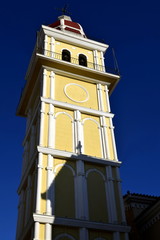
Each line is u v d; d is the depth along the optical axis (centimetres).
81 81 3147
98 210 2267
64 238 2009
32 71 3112
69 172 2391
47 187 2209
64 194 2250
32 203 2369
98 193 2361
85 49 3538
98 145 2686
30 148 2794
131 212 3038
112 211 2269
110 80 3244
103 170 2522
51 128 2578
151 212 2594
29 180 2536
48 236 1952
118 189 2417
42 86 2883
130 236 2769
